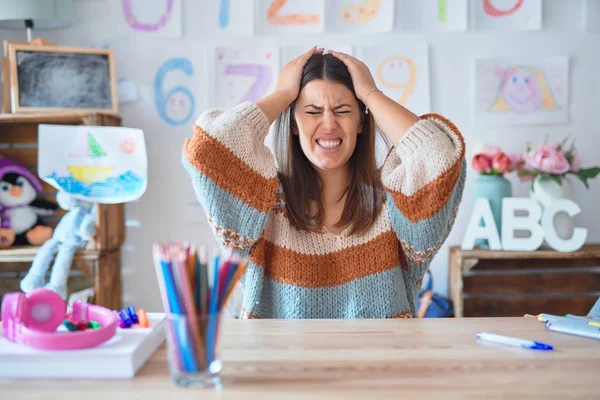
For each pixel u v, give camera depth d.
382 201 1.19
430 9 2.26
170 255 0.64
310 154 1.15
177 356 0.62
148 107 2.30
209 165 1.04
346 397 0.59
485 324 0.88
